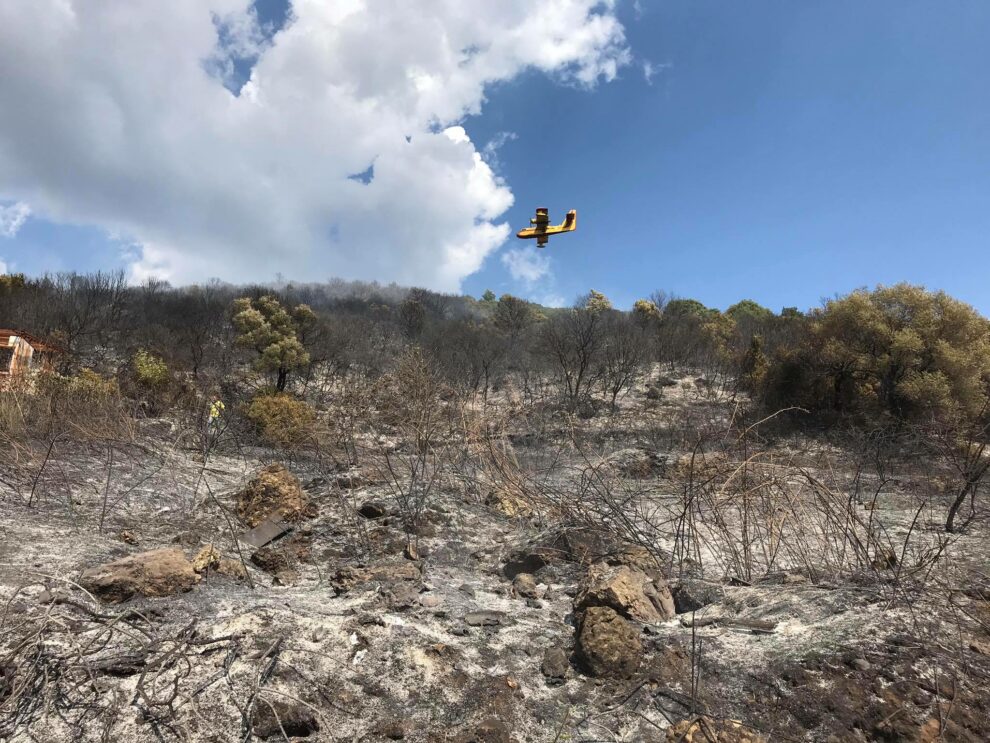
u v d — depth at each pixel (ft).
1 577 12.56
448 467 27.73
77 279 120.47
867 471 32.94
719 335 131.34
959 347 72.02
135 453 28.94
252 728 8.79
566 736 9.37
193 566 14.20
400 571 15.47
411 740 8.97
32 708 8.75
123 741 8.31
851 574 16.06
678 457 35.73
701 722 9.36
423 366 37.45
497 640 12.21
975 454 23.80
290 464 33.12
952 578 15.60
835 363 79.51
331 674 10.18
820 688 10.19
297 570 16.51
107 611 11.78
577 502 20.40
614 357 100.58
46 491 20.18
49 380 34.09
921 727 9.23
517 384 99.96
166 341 97.86
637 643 11.55
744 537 17.51
